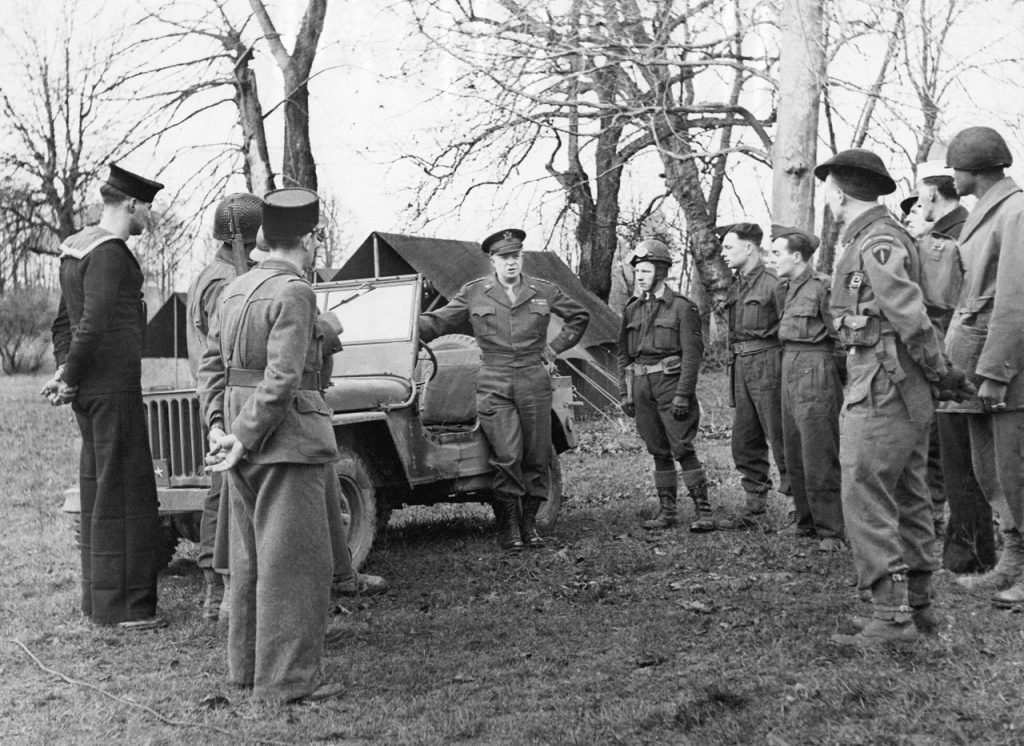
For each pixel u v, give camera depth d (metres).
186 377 23.02
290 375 4.13
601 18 11.95
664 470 7.87
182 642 5.20
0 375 29.20
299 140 19.11
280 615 4.22
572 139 15.52
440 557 7.12
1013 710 3.65
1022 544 5.31
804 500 7.09
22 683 4.62
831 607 5.33
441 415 7.61
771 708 3.86
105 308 5.36
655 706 3.95
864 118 11.80
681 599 5.73
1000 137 5.39
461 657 4.81
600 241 23.81
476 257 16.31
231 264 5.86
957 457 5.71
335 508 5.79
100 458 5.45
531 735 3.78
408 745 3.75
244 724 4.01
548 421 7.41
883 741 3.51
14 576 6.82
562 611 5.61
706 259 15.42
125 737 3.92
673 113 12.70
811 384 6.70
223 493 5.18
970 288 5.46
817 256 17.14
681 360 7.65
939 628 4.58
